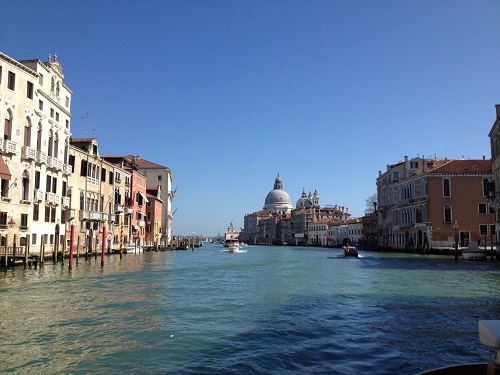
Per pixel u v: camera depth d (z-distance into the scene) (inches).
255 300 727.1
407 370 366.0
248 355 409.1
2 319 556.4
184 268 1448.1
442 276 1130.0
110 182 2080.5
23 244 1268.5
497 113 1705.2
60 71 1517.0
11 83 1229.7
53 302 681.6
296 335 482.6
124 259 1833.2
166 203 3558.1
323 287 911.7
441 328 513.3
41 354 412.8
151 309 634.8
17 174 1242.0
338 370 366.3
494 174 1801.2
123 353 416.5
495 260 1732.3
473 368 209.2
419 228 2433.6
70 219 1594.5
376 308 650.8
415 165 2755.9
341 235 5007.4
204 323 543.5
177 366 379.2
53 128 1462.8
